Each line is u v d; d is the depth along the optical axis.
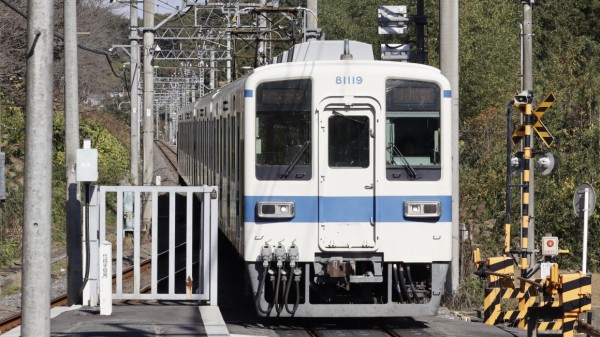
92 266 27.98
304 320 30.25
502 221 45.22
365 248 27.16
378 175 27.22
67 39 30.78
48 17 15.61
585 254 29.44
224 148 34.09
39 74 15.59
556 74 62.34
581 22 95.38
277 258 26.84
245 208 27.27
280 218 27.12
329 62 27.47
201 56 87.25
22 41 66.69
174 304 28.56
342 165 27.30
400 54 38.25
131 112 62.34
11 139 66.50
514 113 57.78
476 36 65.31
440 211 27.38
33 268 15.64
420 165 27.38
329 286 27.77
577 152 49.81
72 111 30.55
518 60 69.25
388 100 27.45
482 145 53.91
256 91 27.41
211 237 27.72
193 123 56.66
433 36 66.38
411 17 39.16
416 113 27.48
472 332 27.70
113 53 65.62
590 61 69.00
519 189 45.88
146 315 25.91
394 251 27.19
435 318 30.84
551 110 52.84
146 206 58.38
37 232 15.65
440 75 27.61
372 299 27.95
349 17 82.25
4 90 68.12
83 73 90.00
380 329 28.45
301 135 27.38
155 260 27.73
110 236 57.75
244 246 27.33
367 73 27.38
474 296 34.41
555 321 26.42
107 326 23.97
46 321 15.75
